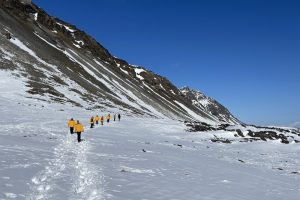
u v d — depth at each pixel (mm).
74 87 87188
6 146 17984
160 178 14953
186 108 178250
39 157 16125
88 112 63906
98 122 53312
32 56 94188
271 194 14977
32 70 83562
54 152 18969
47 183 11414
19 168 12852
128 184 12938
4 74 73000
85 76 106188
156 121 64312
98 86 103688
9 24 106812
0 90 63531
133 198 10891
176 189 13109
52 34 137375
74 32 165500
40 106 58000
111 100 92750
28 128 33469
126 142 31938
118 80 131000
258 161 32000
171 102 168000
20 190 10039
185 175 16625
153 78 194250
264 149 45625
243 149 44219
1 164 13023
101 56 162875
